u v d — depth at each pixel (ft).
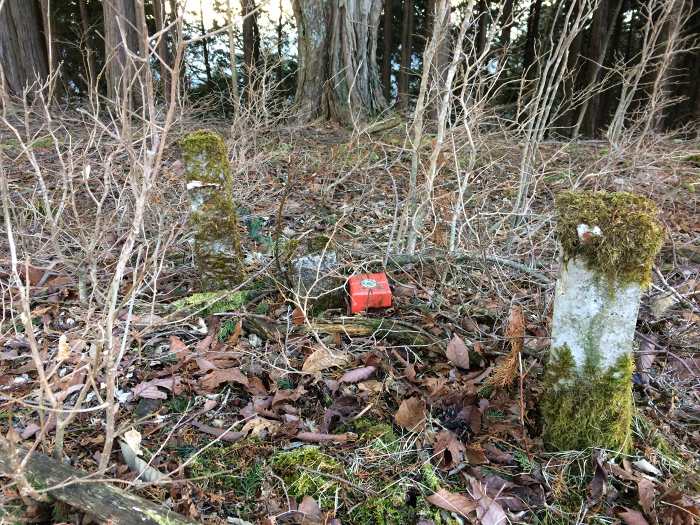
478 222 5.21
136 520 2.29
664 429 3.17
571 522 2.61
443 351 3.76
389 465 2.89
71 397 3.35
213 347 3.84
